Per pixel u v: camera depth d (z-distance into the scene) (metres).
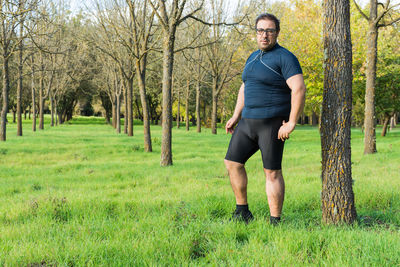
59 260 2.42
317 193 5.14
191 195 5.29
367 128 12.59
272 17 3.05
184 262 2.37
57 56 29.92
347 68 3.28
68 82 38.16
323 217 3.46
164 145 10.84
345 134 3.32
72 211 4.25
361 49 18.16
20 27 18.67
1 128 18.75
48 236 3.14
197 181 7.20
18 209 4.36
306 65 18.36
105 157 13.94
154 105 52.88
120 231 3.21
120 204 4.66
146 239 2.85
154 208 4.39
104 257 2.49
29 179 8.38
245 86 3.27
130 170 9.54
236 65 29.20
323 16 3.38
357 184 5.78
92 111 86.25
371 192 4.95
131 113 25.67
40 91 33.47
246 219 3.49
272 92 3.08
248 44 25.97
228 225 3.23
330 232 2.92
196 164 10.89
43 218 3.88
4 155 13.17
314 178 7.22
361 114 30.08
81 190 6.41
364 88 21.06
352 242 2.61
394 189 5.15
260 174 8.31
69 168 10.44
